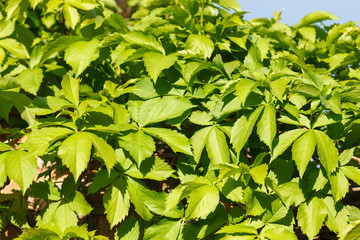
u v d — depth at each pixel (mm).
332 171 1747
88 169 2385
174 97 1928
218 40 2215
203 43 2043
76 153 1540
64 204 1867
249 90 1691
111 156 1582
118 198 1732
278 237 1633
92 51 2092
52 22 3715
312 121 1909
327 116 1796
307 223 1767
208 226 1794
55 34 2650
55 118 1826
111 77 2451
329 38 2787
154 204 1791
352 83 2023
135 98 1998
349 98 1799
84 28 2406
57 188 1910
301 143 1702
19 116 2695
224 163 1761
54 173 2518
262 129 1700
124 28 2219
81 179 2369
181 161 1967
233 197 1684
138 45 2053
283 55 2143
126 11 4402
